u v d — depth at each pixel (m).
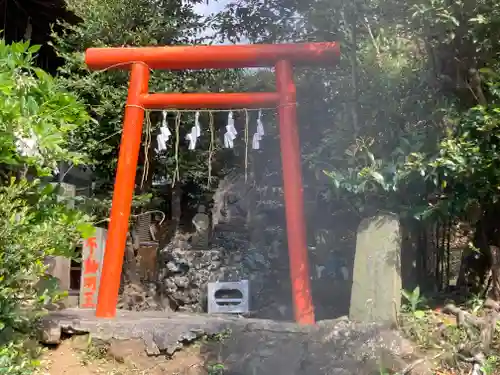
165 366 4.98
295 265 6.04
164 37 8.95
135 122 6.48
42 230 4.41
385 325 5.07
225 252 8.03
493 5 5.48
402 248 6.59
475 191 5.60
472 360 4.65
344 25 7.00
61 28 10.55
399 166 5.59
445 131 5.76
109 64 6.65
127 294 8.14
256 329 5.18
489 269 6.23
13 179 4.38
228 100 6.55
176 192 11.12
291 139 6.33
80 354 5.07
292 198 6.21
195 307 7.44
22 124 4.36
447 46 6.13
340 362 4.73
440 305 5.94
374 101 6.66
